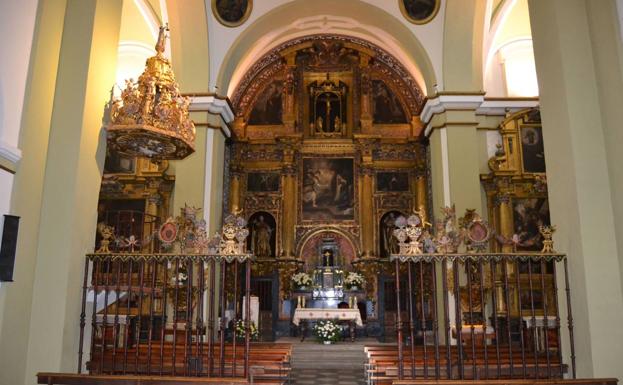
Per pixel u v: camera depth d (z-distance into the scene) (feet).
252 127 61.87
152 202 52.08
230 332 47.01
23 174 23.41
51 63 25.61
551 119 26.99
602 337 23.45
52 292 24.38
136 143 29.53
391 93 62.69
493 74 56.24
